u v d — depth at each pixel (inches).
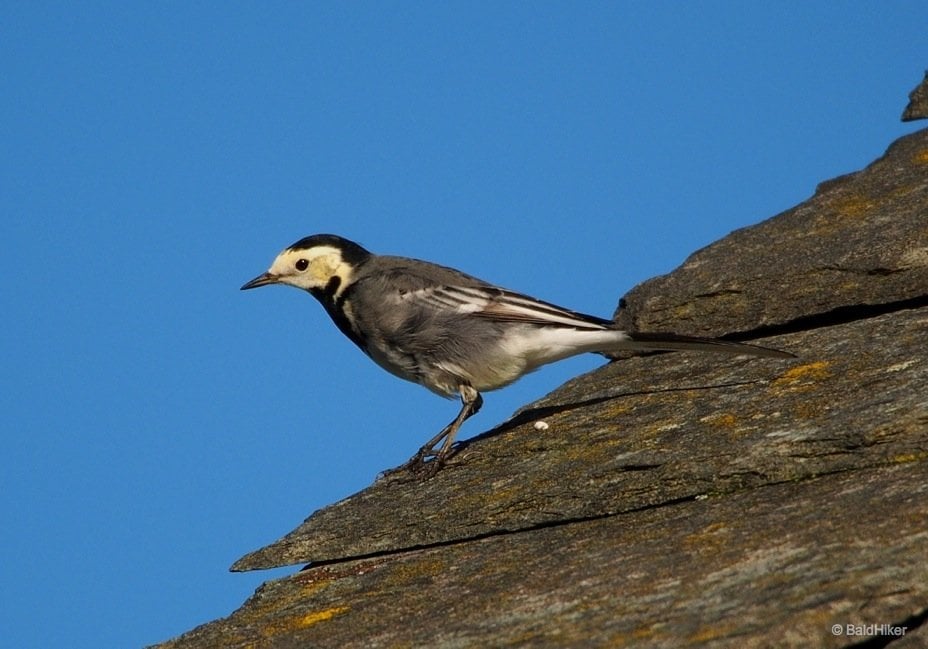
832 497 355.3
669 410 489.7
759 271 567.2
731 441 419.5
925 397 401.4
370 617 381.7
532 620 328.8
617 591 330.6
